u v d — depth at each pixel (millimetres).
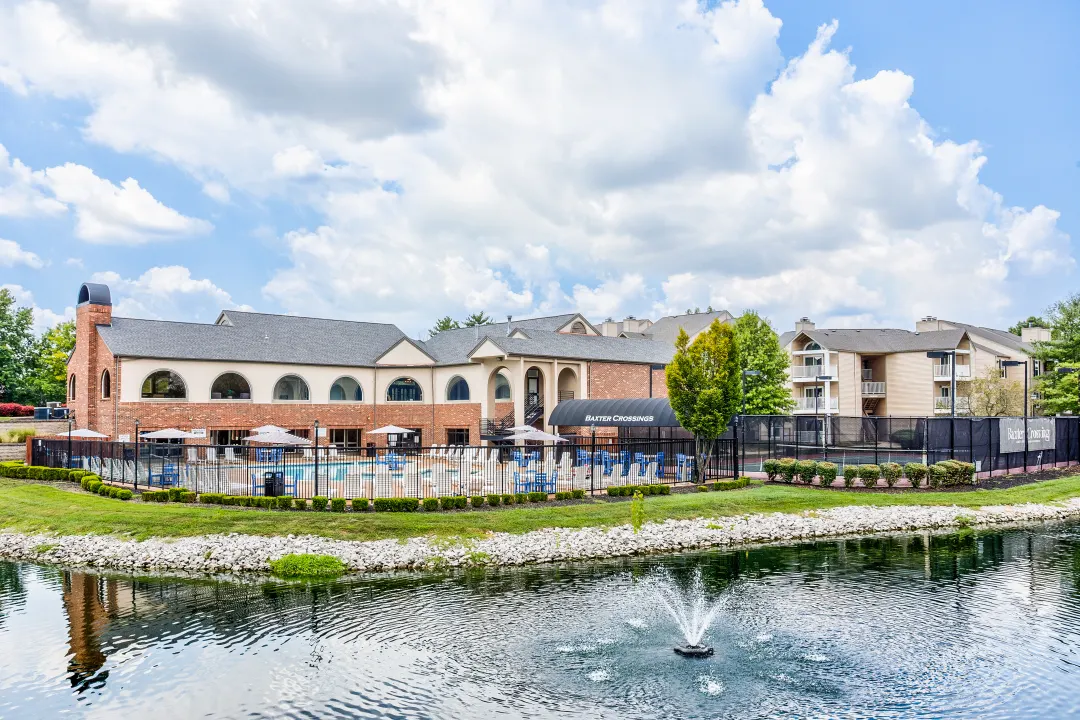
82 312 52406
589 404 47156
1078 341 62531
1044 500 36094
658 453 40250
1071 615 18750
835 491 35062
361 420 57281
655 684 14523
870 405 79688
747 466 43938
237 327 56625
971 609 19250
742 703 13703
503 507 29297
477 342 56219
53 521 28688
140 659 16141
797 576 22844
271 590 21422
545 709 13508
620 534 27203
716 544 27625
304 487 32781
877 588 21391
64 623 18594
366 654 16250
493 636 17297
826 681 14656
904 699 13852
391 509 28359
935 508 33375
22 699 14250
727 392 36625
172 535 26156
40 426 52500
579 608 19438
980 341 79375
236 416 51781
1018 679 14711
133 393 48094
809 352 74562
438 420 57906
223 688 14602
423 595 20750
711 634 17375
